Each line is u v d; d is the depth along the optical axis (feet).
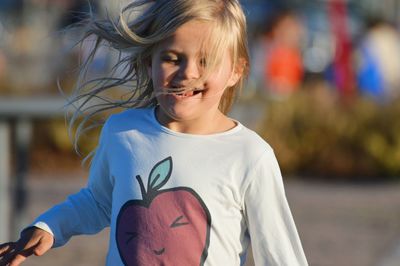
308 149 41.39
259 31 50.80
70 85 36.68
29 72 39.60
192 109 11.18
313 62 57.93
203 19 10.98
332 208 33.14
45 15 58.34
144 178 11.27
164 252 11.04
